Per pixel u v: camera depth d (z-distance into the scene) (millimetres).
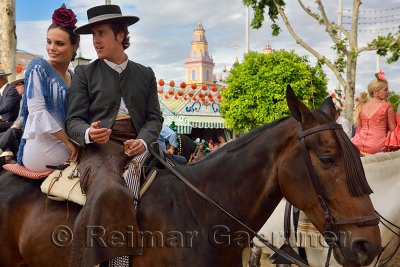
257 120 16484
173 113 23297
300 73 15633
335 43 13711
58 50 2914
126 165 2602
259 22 14812
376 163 3828
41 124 2678
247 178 2475
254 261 4379
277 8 14367
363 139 4547
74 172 2680
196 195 2539
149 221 2459
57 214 2637
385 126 4438
